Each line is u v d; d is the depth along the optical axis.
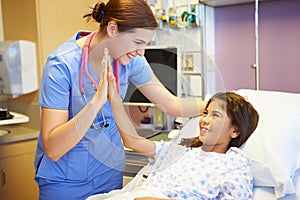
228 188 1.22
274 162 1.31
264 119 1.47
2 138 1.97
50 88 1.08
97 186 1.29
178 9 2.51
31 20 1.63
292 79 2.41
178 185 1.27
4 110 2.03
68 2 1.72
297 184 1.33
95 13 1.08
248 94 1.67
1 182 2.02
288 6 2.36
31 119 1.98
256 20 2.37
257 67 2.42
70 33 1.73
